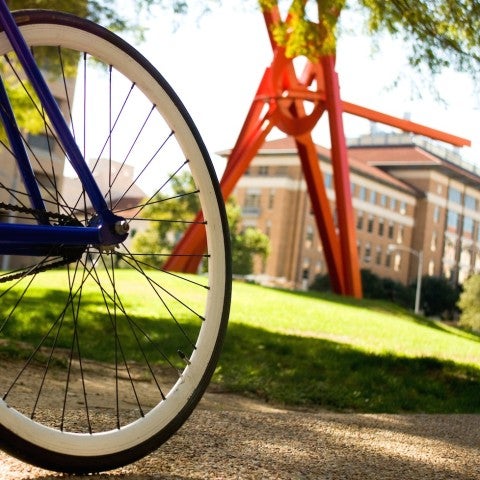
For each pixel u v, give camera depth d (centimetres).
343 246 2644
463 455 308
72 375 566
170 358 795
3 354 580
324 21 848
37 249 188
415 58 888
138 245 4900
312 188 2612
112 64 198
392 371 881
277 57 2428
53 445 183
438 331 1906
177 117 203
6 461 205
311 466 246
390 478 246
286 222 7644
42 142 2922
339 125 2536
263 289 2245
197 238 2370
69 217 194
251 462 238
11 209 186
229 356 872
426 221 8744
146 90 200
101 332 929
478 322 5878
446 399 759
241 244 6619
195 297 1553
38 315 966
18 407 313
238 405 564
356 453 278
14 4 1105
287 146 7719
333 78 2495
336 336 1322
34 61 188
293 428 314
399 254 8581
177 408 201
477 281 5931
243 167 2477
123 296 1387
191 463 226
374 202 8162
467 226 9419
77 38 194
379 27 873
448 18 871
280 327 1350
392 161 8931
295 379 743
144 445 196
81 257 195
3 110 190
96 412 288
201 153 205
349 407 653
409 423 405
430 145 9544
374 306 2320
